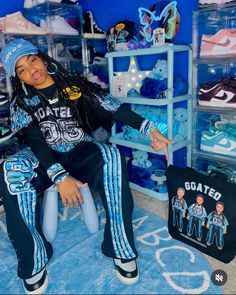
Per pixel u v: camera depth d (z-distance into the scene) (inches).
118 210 46.5
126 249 45.7
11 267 50.8
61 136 50.7
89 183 49.3
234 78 62.0
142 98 68.4
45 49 75.9
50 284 45.8
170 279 45.6
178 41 71.7
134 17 77.9
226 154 62.9
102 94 52.4
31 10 75.7
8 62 45.1
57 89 49.9
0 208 70.6
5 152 75.2
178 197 53.8
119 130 88.8
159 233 58.1
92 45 84.2
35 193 45.6
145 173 77.4
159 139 48.8
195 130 69.4
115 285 45.1
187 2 67.8
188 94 69.2
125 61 83.8
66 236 58.7
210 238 50.3
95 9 88.2
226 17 64.0
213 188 49.0
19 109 49.8
